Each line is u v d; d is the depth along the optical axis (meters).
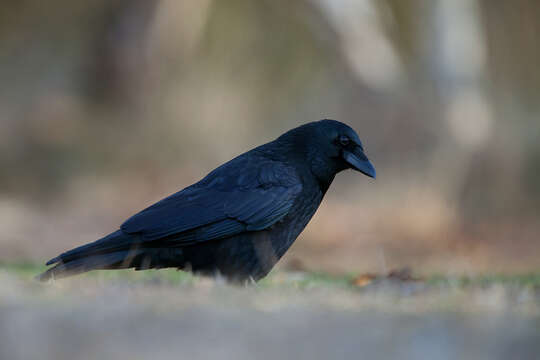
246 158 7.11
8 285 5.47
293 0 23.11
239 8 24.66
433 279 7.61
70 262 6.36
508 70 23.27
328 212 20.14
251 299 5.29
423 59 21.56
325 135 7.16
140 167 23.56
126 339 4.13
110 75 25.00
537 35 23.22
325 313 4.83
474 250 17.69
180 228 6.64
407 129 21.42
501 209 20.27
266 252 6.95
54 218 19.91
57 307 4.68
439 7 21.28
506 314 4.91
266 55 24.80
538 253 17.05
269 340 4.18
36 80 25.94
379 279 7.29
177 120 24.42
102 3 25.02
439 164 20.70
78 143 23.84
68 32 26.55
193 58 24.75
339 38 21.56
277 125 24.56
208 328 4.34
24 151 23.45
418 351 4.09
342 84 23.39
